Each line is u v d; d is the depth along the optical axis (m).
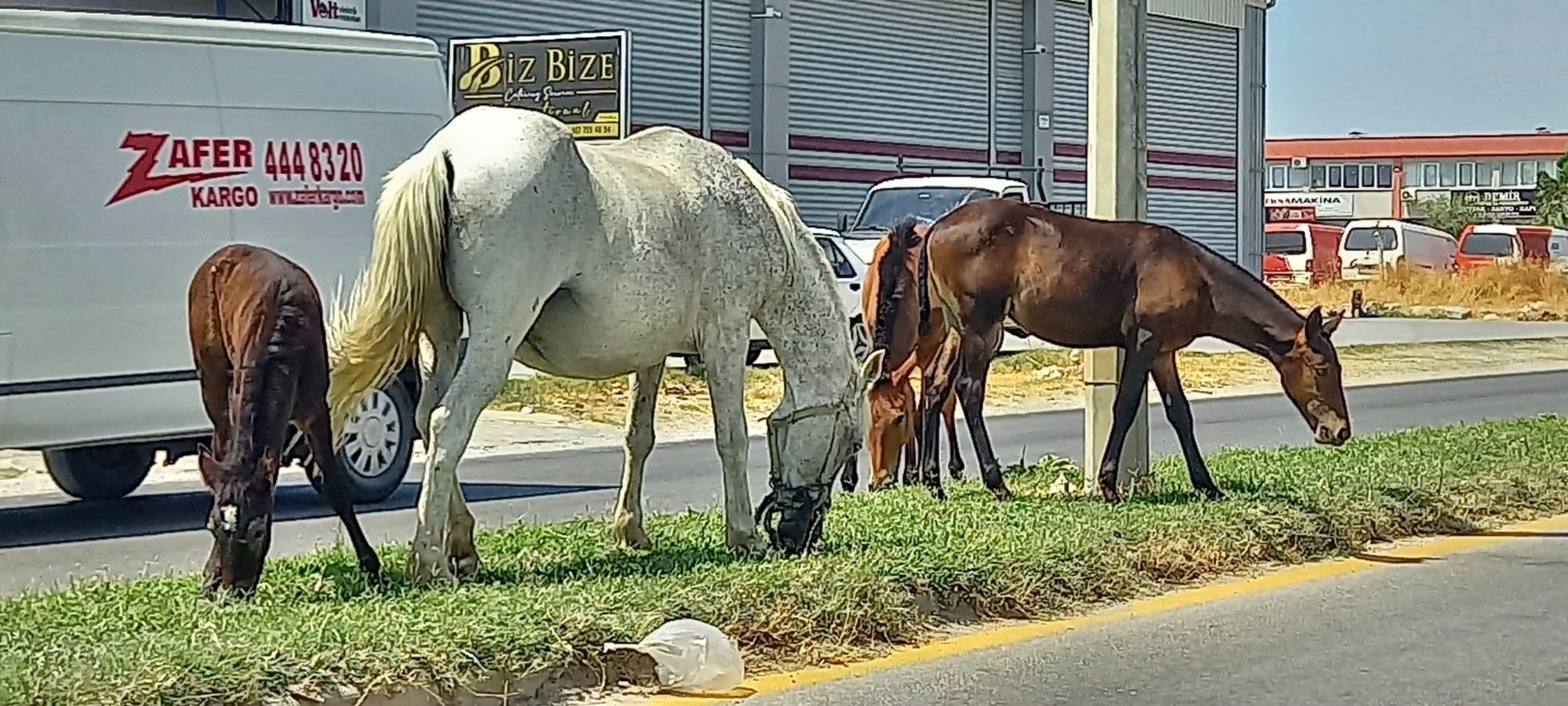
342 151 12.62
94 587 8.14
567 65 25.19
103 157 11.38
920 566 8.65
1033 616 8.85
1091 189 12.14
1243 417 20.50
